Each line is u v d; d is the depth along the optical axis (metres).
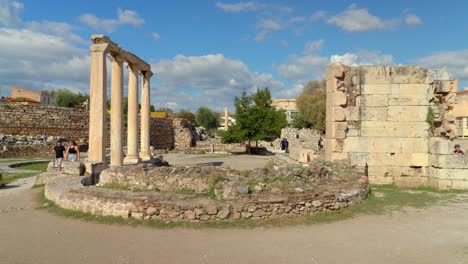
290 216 9.55
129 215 9.19
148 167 11.41
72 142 18.34
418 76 15.94
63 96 62.09
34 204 11.52
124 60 18.67
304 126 70.25
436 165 15.10
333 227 8.90
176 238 7.80
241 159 33.56
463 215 10.38
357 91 16.09
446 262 6.59
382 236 8.19
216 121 85.38
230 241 7.62
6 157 30.14
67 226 8.73
